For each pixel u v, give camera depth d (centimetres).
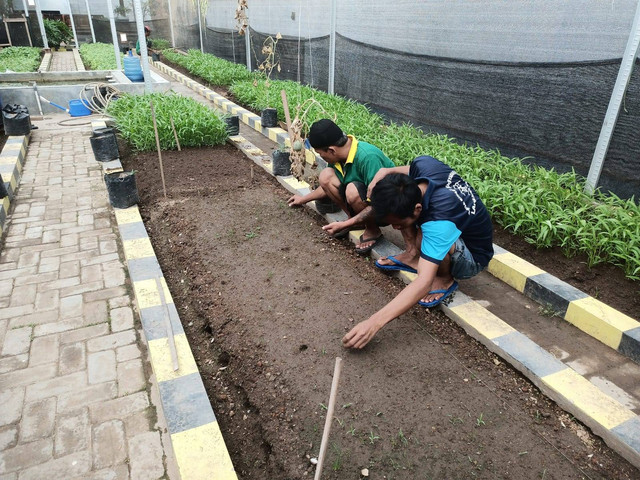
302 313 306
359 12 752
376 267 362
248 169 582
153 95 804
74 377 266
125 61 1140
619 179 431
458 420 230
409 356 272
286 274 351
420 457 211
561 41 458
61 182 555
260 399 245
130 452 223
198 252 383
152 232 429
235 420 239
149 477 212
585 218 393
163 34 2209
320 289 332
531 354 265
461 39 571
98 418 240
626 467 209
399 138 586
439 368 264
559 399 239
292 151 438
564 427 229
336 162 361
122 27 2452
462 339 289
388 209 244
